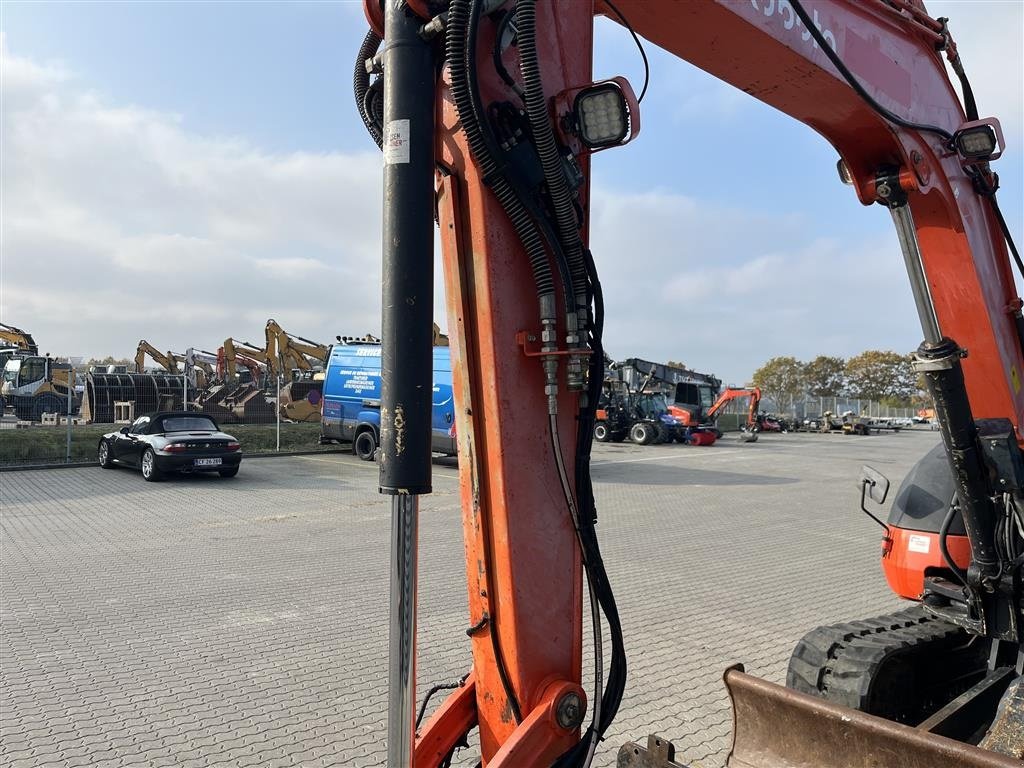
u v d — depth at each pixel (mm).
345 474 17016
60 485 14570
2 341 37844
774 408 61438
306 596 7082
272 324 33750
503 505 2117
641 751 2508
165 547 9281
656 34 2549
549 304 2133
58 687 4871
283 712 4523
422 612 6516
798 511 12852
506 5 2074
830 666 3391
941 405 2826
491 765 2012
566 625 2227
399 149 1916
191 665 5289
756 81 2844
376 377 19562
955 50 3432
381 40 2330
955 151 3309
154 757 3955
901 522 3740
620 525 11242
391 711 1887
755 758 2533
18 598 6941
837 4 2873
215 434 15852
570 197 2131
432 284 1922
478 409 2172
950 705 2914
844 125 3123
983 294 3383
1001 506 2953
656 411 29516
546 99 2154
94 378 29141
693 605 6906
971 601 3150
